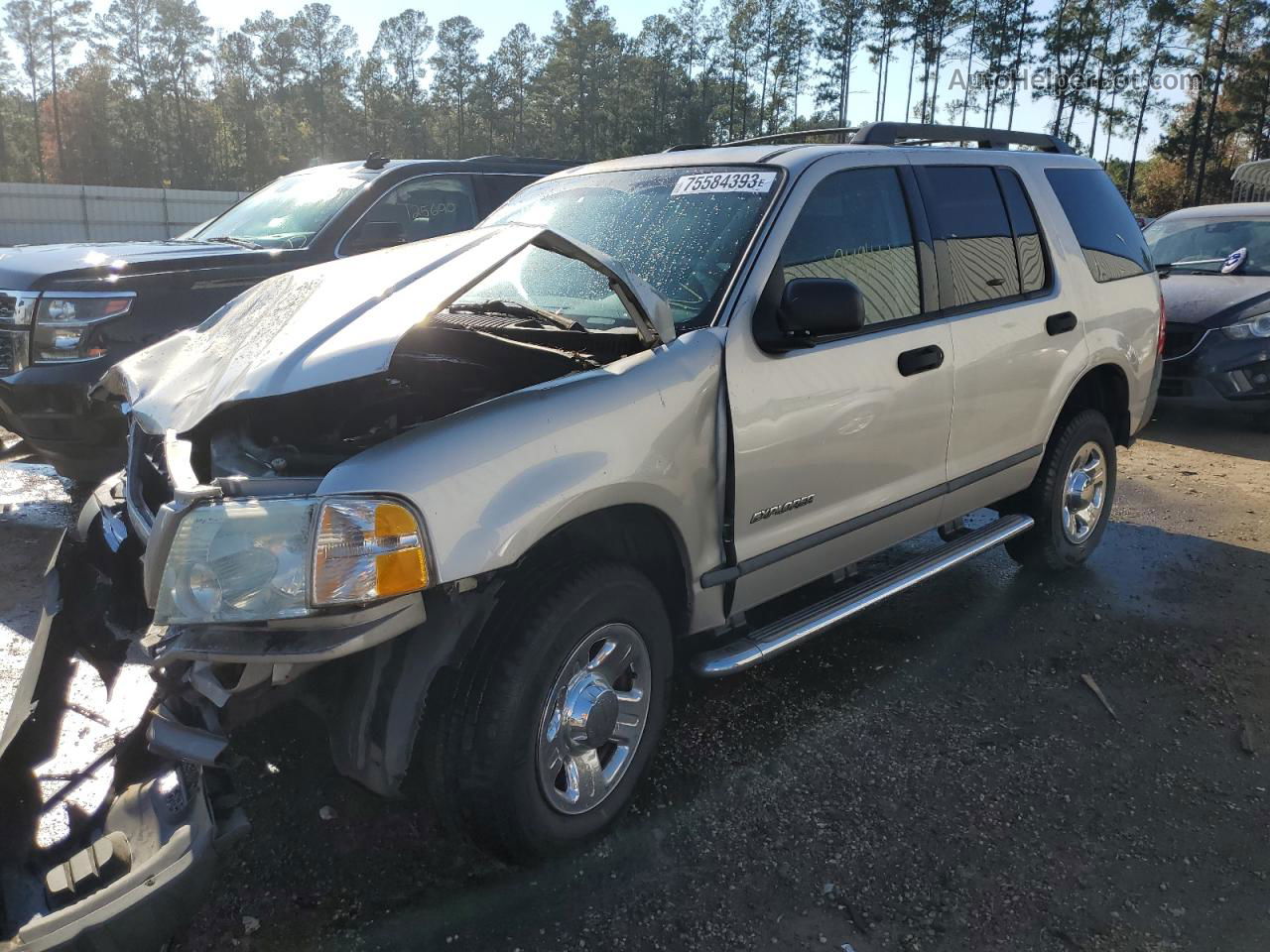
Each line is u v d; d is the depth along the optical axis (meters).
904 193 3.63
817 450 3.11
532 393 2.46
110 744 2.44
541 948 2.34
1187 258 9.21
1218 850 2.72
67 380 5.03
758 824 2.81
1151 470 6.96
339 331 2.38
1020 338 3.97
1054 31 67.75
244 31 104.31
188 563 2.11
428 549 2.16
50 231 30.38
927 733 3.32
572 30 96.19
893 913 2.46
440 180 6.79
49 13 86.81
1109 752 3.22
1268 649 4.00
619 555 2.80
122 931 1.83
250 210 6.93
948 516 3.87
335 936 2.38
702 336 2.84
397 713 2.29
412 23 105.94
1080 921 2.44
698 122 91.00
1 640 3.94
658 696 2.81
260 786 2.94
